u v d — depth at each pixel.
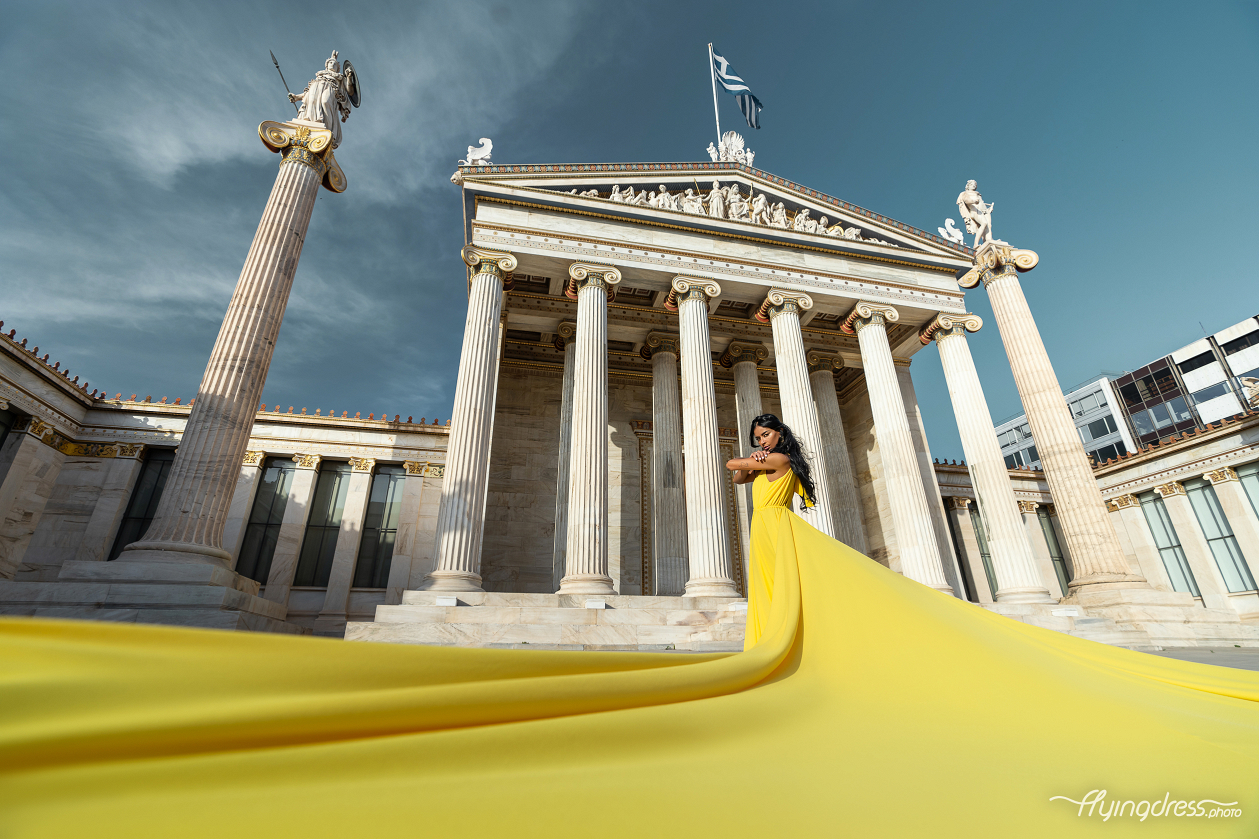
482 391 18.67
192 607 13.31
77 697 1.17
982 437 22.52
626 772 1.55
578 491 17.97
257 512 25.17
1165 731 2.12
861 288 24.23
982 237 25.95
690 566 18.16
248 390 16.44
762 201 24.80
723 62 31.38
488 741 1.49
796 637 3.05
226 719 1.23
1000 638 3.04
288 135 19.64
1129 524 32.59
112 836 0.96
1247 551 27.53
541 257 21.14
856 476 28.39
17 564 21.66
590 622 14.41
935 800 1.58
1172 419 55.16
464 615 13.73
